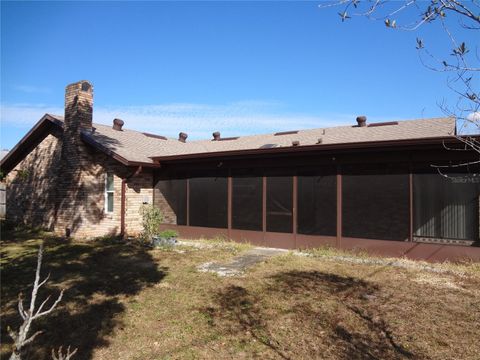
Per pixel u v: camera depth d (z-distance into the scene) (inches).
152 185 541.6
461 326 192.5
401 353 164.4
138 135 661.3
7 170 657.0
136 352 171.0
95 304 234.5
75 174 535.8
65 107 552.1
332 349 169.2
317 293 249.4
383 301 232.4
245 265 335.0
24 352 171.9
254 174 454.6
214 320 205.5
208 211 491.5
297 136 577.0
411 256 350.0
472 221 328.5
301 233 415.8
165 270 320.8
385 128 501.0
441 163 342.3
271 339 180.7
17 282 285.1
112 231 502.6
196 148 644.1
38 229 585.3
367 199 377.7
